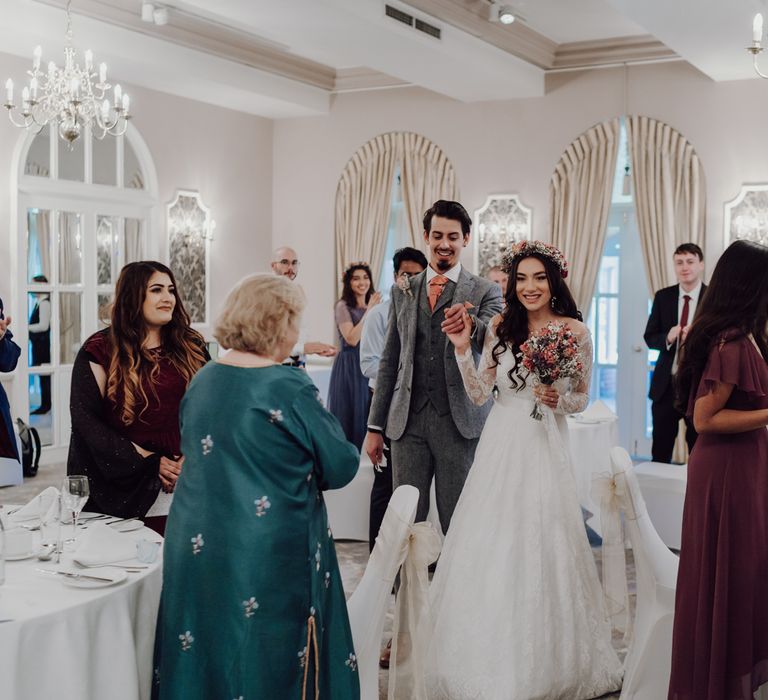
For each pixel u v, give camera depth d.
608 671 3.64
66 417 8.58
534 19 8.19
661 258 8.88
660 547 3.45
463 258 9.80
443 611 3.61
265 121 10.60
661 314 6.79
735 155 8.52
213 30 8.50
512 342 3.80
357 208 10.29
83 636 2.40
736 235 8.55
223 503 2.49
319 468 2.58
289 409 2.51
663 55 8.69
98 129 8.73
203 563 2.48
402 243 10.30
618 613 3.76
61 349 8.51
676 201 8.80
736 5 6.20
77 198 8.57
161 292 3.49
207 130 9.84
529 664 3.43
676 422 6.70
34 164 8.16
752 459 3.02
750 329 3.00
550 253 3.76
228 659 2.45
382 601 2.94
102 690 2.48
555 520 3.61
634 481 3.54
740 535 2.99
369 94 10.18
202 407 2.54
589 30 8.55
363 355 5.55
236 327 2.56
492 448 3.74
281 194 10.73
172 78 8.68
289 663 2.47
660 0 6.12
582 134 9.14
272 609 2.46
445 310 3.85
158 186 9.30
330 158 10.43
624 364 9.51
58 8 7.25
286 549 2.48
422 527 3.08
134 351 3.43
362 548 5.84
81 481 2.79
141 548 2.76
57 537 2.77
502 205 9.54
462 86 8.93
